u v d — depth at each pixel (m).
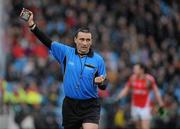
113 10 67.06
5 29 54.34
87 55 24.27
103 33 59.84
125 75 53.12
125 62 56.25
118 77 53.00
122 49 59.03
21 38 56.97
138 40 62.62
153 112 42.66
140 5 68.00
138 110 40.53
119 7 67.31
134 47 59.84
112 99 44.00
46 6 62.44
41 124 44.72
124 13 66.75
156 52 61.62
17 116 44.12
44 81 50.62
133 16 66.81
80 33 24.02
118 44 60.53
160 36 66.25
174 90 55.91
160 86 55.59
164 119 48.94
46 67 52.25
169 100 51.25
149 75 40.19
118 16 66.12
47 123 45.09
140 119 40.62
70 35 57.66
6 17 57.56
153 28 66.44
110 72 52.94
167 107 50.69
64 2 63.66
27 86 48.06
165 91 54.69
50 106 46.53
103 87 23.47
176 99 53.91
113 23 63.75
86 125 24.08
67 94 24.34
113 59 56.91
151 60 59.34
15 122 44.03
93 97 24.34
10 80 50.25
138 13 67.00
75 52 24.31
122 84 52.22
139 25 66.00
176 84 56.88
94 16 62.62
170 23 68.00
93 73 24.12
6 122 41.78
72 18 61.41
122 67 54.72
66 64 24.30
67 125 24.64
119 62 55.69
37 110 45.28
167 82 57.16
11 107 44.53
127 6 67.50
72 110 24.36
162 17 68.12
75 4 63.84
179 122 49.91
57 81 51.03
